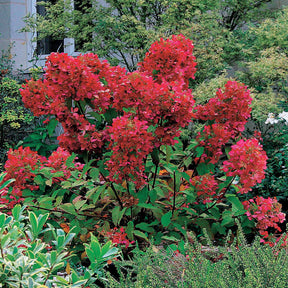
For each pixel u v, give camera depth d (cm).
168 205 352
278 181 501
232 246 229
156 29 684
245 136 646
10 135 730
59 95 302
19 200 325
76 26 701
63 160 349
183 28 636
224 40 656
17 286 170
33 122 720
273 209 335
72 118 310
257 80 627
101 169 323
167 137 312
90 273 182
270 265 211
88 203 363
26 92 329
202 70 619
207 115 350
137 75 307
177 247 291
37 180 333
